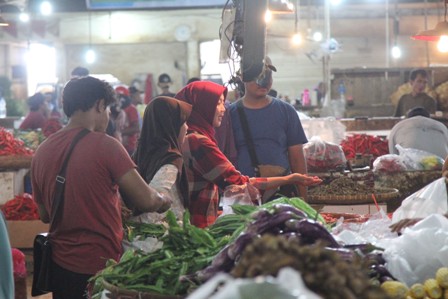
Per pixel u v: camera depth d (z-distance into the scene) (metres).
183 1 12.54
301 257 2.18
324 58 15.88
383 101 14.50
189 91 5.25
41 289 4.53
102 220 4.45
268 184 5.29
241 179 5.12
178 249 3.71
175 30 23.47
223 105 5.31
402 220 3.90
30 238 8.02
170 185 4.75
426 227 3.58
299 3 22.88
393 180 7.07
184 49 23.84
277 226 3.10
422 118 8.10
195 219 5.11
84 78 4.60
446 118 10.48
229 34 5.50
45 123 13.53
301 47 18.67
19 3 16.22
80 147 4.46
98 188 4.43
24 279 5.83
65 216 4.45
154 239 4.52
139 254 3.84
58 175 4.46
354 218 4.86
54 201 4.48
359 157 8.30
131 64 23.95
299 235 3.06
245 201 4.89
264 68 4.77
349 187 6.52
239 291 1.93
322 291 2.11
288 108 6.01
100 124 4.61
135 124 12.26
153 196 4.51
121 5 12.71
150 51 23.92
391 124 10.94
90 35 23.28
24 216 8.06
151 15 23.39
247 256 2.23
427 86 12.29
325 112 14.27
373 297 2.10
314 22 23.16
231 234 3.95
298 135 6.01
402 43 24.02
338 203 6.24
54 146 4.52
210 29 23.50
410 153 7.43
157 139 4.87
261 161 5.88
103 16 23.39
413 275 3.38
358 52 23.98
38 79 24.44
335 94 14.55
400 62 24.08
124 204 4.89
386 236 3.86
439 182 4.16
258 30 4.73
